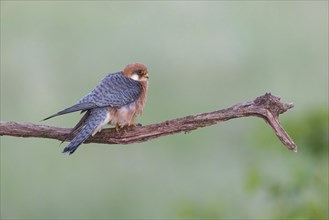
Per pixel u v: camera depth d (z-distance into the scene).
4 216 20.14
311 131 13.95
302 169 13.77
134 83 11.93
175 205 15.34
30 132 10.59
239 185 18.45
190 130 10.60
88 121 11.07
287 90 21.47
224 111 10.38
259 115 10.27
